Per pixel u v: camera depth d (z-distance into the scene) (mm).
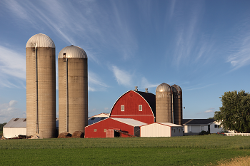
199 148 45688
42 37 84875
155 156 37844
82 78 84938
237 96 79188
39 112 83000
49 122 83375
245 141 55156
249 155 38188
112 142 55500
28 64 83938
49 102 83625
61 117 84375
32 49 83750
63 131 83875
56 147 48188
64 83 84500
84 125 84500
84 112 84750
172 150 43594
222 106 79938
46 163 33844
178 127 81188
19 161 35250
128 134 77250
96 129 80875
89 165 32406
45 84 83375
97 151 43156
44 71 83438
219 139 61000
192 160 34781
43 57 83625
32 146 49906
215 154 39281
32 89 83438
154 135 77312
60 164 33156
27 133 83562
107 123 80250
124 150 44031
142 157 37156
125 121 80812
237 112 77438
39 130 82750
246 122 76875
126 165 32125
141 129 78812
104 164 32844
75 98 84125
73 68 84562
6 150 45500
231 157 36688
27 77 84000
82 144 52188
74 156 38469
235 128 78250
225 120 79062
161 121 85125
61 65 85000
